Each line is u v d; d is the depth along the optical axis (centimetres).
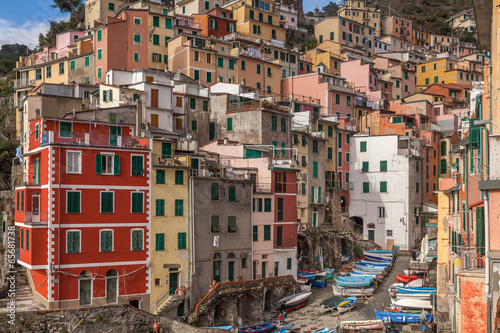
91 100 7775
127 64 9669
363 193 10088
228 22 12294
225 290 6088
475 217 4062
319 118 9900
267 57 11612
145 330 5288
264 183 7125
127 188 5662
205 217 6150
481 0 3503
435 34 19862
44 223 5219
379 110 11294
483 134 3991
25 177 6053
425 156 11094
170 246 5884
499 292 3181
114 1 11612
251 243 6631
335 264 8631
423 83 15725
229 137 8462
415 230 9906
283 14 17262
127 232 5638
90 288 5397
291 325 6091
